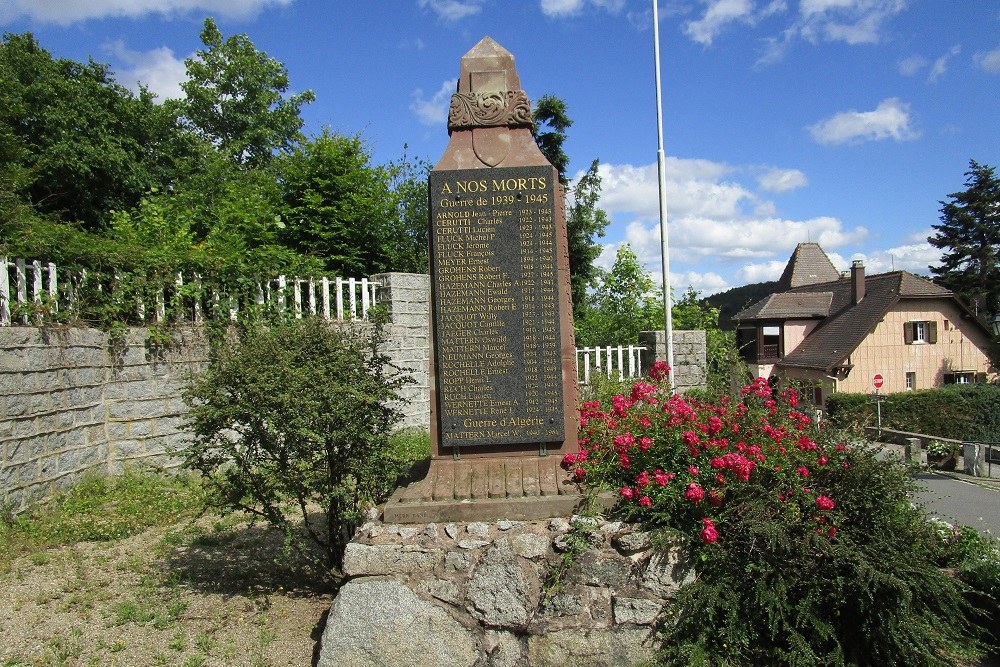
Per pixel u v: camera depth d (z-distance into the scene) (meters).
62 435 6.88
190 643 4.02
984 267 34.44
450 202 4.59
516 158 4.66
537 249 4.59
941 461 15.46
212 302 8.63
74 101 19.84
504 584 3.79
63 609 4.40
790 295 31.61
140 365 7.86
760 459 4.11
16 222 6.92
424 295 11.33
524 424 4.55
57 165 18.30
